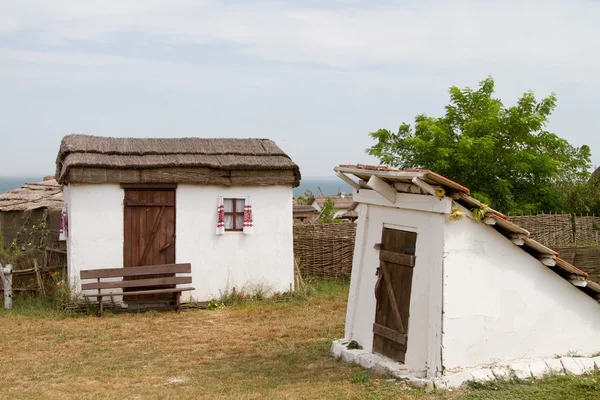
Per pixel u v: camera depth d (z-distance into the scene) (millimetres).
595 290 9469
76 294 14852
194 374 9953
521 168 22469
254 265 16531
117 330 13203
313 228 19391
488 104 23719
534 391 8234
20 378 9844
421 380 8492
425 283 8930
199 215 16031
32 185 22125
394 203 9516
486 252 8898
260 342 12102
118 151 15609
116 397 8742
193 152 16281
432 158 22953
